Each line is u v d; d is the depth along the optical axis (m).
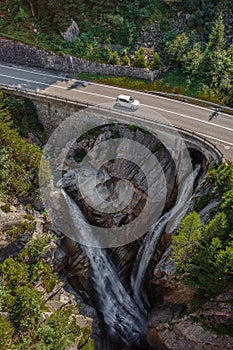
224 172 28.70
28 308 27.20
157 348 34.00
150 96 43.41
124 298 38.84
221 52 48.34
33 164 34.28
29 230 30.83
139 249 38.62
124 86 45.16
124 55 49.44
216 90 46.03
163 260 31.84
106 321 36.91
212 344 29.23
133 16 51.91
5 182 32.47
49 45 47.97
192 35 51.38
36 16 50.19
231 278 26.42
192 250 27.45
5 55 48.66
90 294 36.47
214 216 28.27
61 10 48.28
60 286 33.28
